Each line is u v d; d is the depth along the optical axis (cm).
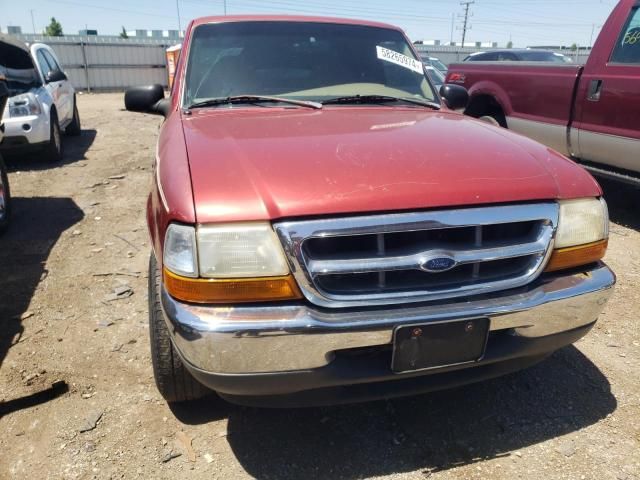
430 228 189
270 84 316
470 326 194
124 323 323
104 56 2159
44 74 797
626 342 308
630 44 459
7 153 696
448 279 199
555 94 532
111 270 397
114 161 756
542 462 222
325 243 186
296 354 184
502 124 629
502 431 239
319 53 335
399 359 191
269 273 181
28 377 271
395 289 192
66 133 955
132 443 231
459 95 375
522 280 205
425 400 260
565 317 212
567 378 276
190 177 197
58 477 213
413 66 355
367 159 207
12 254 429
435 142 231
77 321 325
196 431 238
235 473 217
